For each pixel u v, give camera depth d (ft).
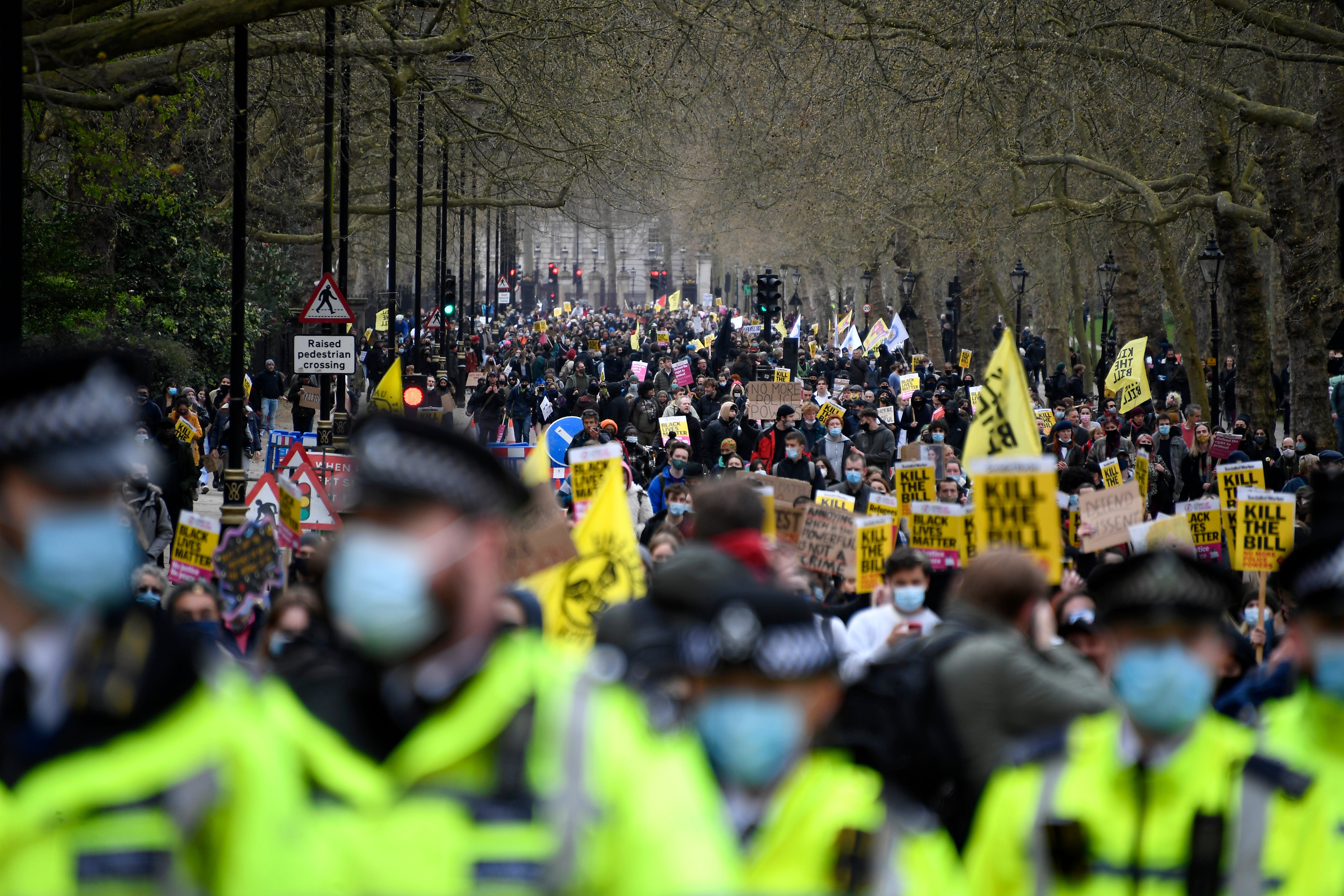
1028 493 92.38
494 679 29.53
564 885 28.55
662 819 28.78
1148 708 44.39
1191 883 44.98
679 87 386.32
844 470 193.77
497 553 30.40
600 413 374.84
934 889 38.01
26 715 29.99
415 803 28.78
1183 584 44.01
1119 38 321.52
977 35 298.97
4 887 28.91
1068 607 90.12
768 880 37.37
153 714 29.86
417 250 481.05
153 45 168.86
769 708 35.29
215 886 29.60
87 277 305.32
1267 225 330.95
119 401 30.35
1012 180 496.23
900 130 435.12
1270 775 45.37
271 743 29.84
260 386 427.33
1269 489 272.31
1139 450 257.55
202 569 130.31
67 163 284.00
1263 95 336.49
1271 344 601.62
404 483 29.27
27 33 175.22
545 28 316.81
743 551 72.23
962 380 495.41
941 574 99.55
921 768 59.47
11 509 29.94
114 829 29.25
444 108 404.57
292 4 168.55
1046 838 46.03
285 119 401.90
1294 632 52.65
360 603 28.99
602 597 102.17
